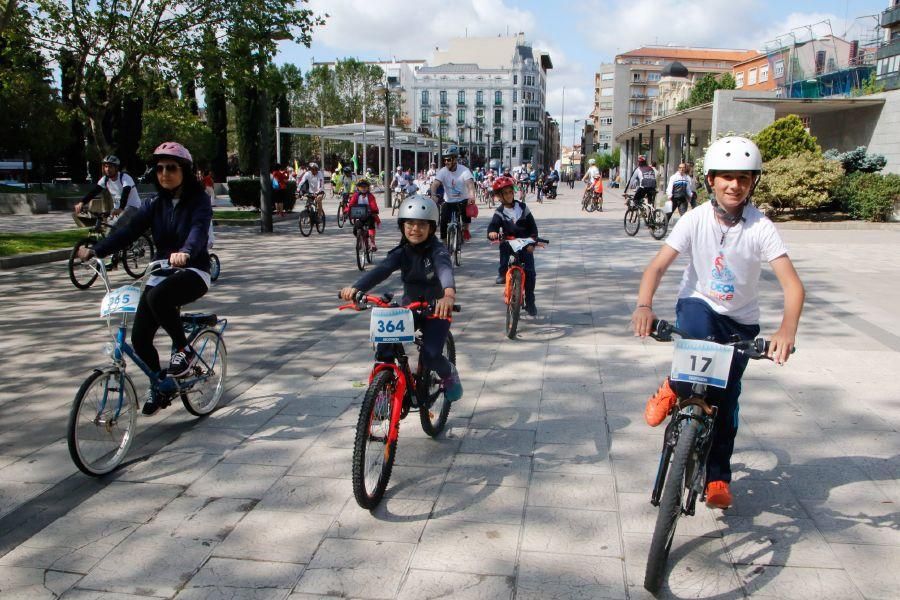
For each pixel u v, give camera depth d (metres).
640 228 19.03
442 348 4.21
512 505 3.73
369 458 3.65
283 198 23.47
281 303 9.05
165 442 4.62
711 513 3.62
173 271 4.60
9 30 15.60
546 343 6.93
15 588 3.05
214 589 3.03
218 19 16.88
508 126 122.62
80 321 8.00
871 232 17.33
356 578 3.09
